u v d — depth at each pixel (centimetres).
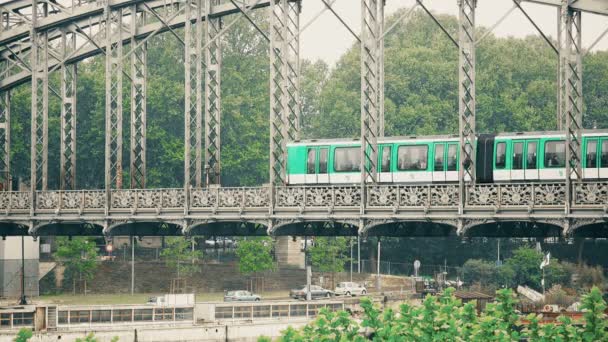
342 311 6325
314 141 8650
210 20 9369
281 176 8856
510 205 7419
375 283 14962
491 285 14512
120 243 15850
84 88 16012
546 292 13788
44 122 9831
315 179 8631
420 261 16038
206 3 9200
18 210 9662
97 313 11244
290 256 15700
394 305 12975
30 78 10331
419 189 7744
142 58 9656
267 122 16925
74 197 9375
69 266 14200
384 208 7856
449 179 8275
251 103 16962
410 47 18650
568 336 6062
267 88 17550
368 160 8438
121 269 14575
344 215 8006
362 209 7925
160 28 9500
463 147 7606
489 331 6188
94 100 16088
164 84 16238
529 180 8069
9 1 10056
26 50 10838
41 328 10950
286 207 8281
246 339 11525
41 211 9550
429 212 7681
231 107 16650
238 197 8550
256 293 14450
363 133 8038
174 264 14512
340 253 15600
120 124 9412
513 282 14588
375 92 8144
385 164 8450
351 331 6288
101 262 14650
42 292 14050
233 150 16412
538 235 7819
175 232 9406
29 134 15700
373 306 6378
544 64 18612
